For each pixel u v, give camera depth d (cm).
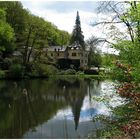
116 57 1747
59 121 2423
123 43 1672
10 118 2536
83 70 8844
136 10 1600
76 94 4153
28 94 4100
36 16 8144
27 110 2909
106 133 1580
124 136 1352
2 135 1998
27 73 6894
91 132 1867
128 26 1711
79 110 2875
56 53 10462
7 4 7669
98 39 1853
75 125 2227
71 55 10462
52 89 4806
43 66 7369
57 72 8431
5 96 3816
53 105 3219
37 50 7431
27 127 2230
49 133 2045
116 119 1767
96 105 3048
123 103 1953
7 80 6184
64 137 1895
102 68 1877
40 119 2508
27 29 7394
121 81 1648
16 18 7625
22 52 7200
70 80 6825
